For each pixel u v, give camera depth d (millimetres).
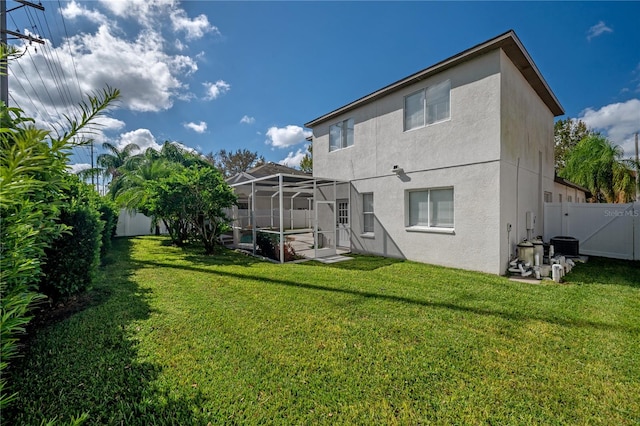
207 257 10742
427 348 3631
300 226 21578
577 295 5719
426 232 9023
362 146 11102
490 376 3051
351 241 11703
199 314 4734
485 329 4180
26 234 2303
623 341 3805
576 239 9586
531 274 7242
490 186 7492
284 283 6703
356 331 4109
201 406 2588
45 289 4645
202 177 10812
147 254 11281
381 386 2881
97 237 5520
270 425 2385
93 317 4551
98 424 2379
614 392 2809
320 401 2664
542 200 10945
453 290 6066
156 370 3123
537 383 2939
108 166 24453
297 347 3646
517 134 8430
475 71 7773
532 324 4348
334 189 11320
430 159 8828
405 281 6816
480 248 7719
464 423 2418
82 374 3027
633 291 5988
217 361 3316
